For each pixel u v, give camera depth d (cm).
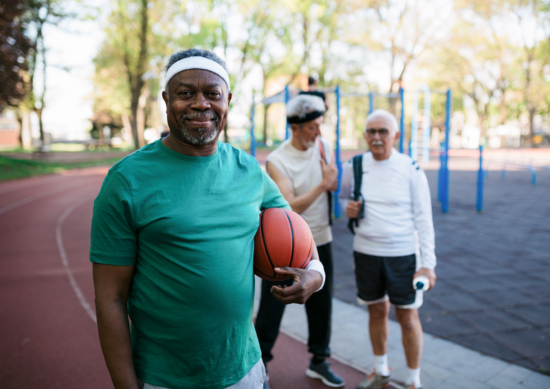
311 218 294
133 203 137
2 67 1602
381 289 286
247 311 154
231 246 146
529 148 3722
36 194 1469
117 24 2748
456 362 332
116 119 5403
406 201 279
